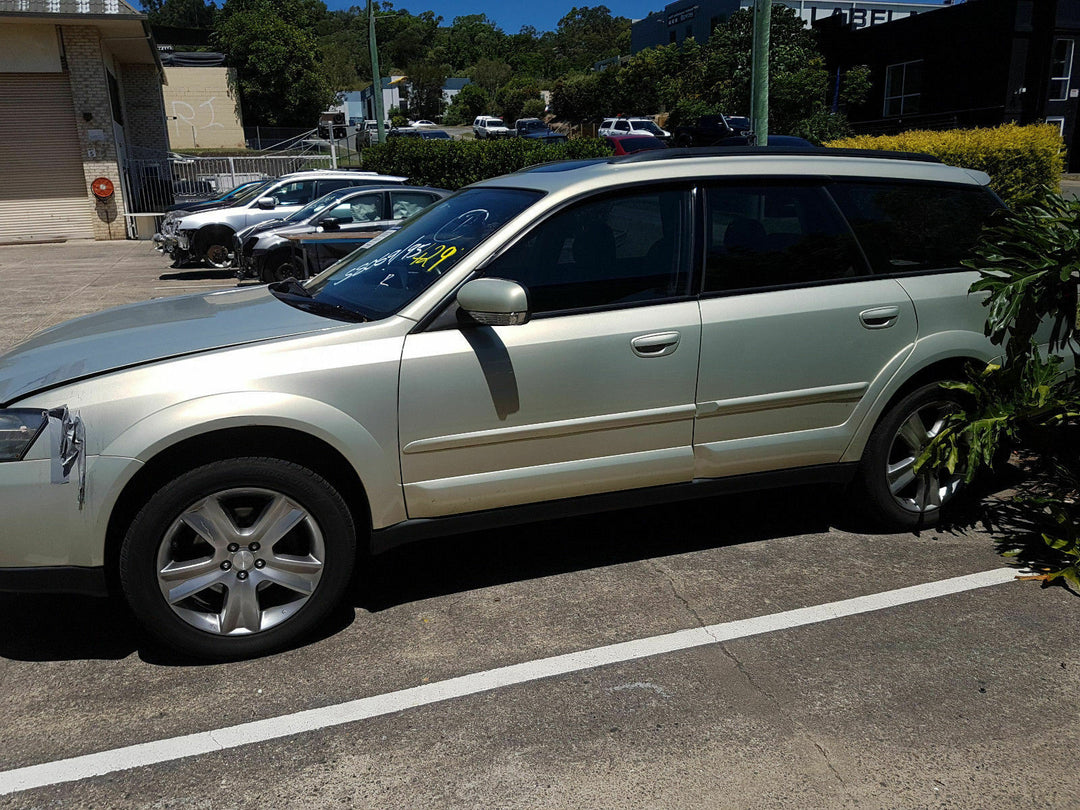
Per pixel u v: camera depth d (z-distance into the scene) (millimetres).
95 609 3719
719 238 3783
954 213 4254
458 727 2875
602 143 21531
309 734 2852
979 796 2535
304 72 50062
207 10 103000
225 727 2893
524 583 3869
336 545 3293
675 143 27094
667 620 3525
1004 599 3656
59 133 21359
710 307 3703
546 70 112562
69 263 17250
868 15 48531
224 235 15156
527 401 3451
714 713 2930
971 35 29391
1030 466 5047
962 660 3215
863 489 4191
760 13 11281
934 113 31000
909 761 2684
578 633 3438
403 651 3336
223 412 3059
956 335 4094
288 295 4016
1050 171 14055
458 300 3273
